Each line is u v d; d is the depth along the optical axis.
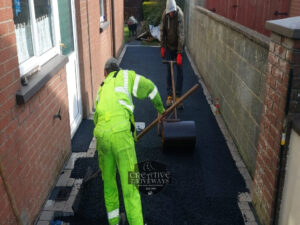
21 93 2.80
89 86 5.98
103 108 3.05
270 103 2.94
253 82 3.94
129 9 19.31
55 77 3.87
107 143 2.94
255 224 3.27
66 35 4.78
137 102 6.73
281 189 2.82
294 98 2.53
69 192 3.75
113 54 9.97
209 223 3.28
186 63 10.42
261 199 3.22
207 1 9.37
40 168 3.41
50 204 3.55
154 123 4.01
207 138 5.14
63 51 4.61
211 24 7.18
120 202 3.61
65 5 4.72
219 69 6.21
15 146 2.79
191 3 11.51
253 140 3.95
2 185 2.58
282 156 2.71
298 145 2.51
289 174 2.68
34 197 3.24
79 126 5.53
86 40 5.68
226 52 5.56
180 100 4.20
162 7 13.80
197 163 4.39
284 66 2.59
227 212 3.44
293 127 2.55
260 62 3.64
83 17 5.41
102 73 7.59
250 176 4.09
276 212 2.90
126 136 2.96
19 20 3.09
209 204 3.56
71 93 5.07
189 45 12.04
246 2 7.27
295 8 6.68
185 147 4.62
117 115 2.99
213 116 6.05
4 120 2.58
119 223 3.28
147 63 10.15
